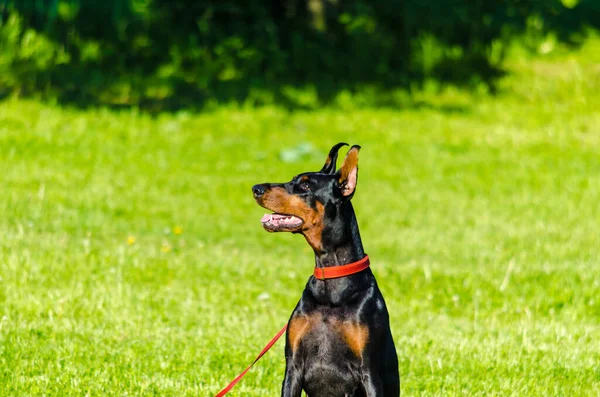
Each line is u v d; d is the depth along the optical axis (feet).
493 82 86.89
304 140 69.62
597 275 37.06
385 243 45.88
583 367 27.25
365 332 19.74
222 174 59.77
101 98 76.38
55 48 82.38
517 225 49.29
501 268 39.27
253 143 67.92
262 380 26.02
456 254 43.34
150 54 84.58
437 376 26.50
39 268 34.99
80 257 36.83
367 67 87.30
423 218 50.78
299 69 86.43
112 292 33.30
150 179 56.95
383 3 93.76
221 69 84.33
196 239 44.65
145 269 36.37
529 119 76.84
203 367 26.43
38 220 44.14
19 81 76.23
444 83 86.33
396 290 36.06
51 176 54.65
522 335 30.17
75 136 65.16
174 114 74.18
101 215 46.91
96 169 57.77
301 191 20.27
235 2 89.66
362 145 68.33
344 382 20.03
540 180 59.26
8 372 25.17
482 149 68.18
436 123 75.36
